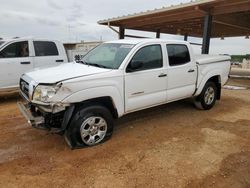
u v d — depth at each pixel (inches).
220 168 137.9
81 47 649.0
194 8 411.5
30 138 180.5
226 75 274.4
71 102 150.8
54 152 156.9
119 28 629.6
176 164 141.9
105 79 164.2
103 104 175.0
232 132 193.8
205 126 207.6
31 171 134.3
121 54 185.5
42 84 149.6
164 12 459.2
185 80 222.2
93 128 164.4
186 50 223.0
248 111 259.1
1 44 294.7
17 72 299.1
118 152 156.5
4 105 286.4
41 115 160.4
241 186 122.0
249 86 461.7
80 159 147.2
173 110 255.6
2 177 128.4
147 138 180.1
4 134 188.7
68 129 157.2
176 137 182.4
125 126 206.1
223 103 296.7
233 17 543.2
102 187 119.9
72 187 119.9
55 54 333.1
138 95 186.1
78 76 156.4
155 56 197.2
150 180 125.6
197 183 123.5
